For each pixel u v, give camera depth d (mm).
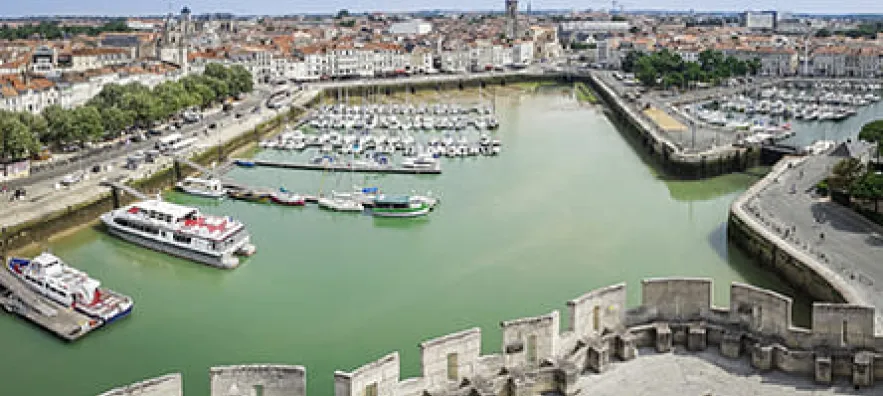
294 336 98125
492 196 171250
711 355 60125
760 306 59344
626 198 168125
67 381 86625
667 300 62219
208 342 96875
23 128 177625
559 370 55719
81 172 172250
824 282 100688
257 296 112938
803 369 56750
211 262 127312
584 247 132250
